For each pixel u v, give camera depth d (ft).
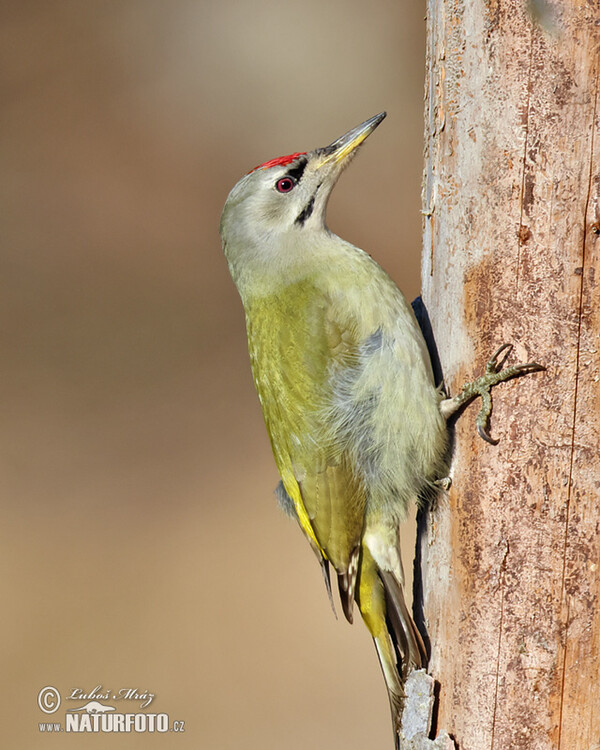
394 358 22.71
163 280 63.93
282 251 25.18
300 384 24.03
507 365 20.31
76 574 46.98
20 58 68.90
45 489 52.03
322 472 24.06
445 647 21.74
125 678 41.34
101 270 64.13
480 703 20.93
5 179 66.03
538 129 19.58
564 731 20.39
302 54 70.13
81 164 67.05
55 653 42.42
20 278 63.41
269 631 43.98
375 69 69.36
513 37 19.66
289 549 48.47
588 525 19.94
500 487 20.48
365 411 23.16
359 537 24.06
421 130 66.23
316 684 41.73
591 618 20.08
